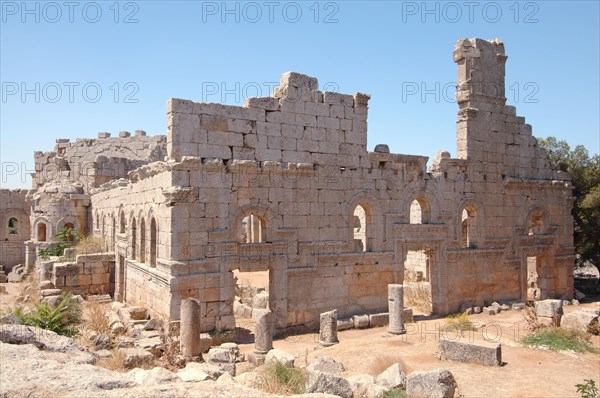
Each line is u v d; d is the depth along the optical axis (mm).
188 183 22953
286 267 25328
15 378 8547
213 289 23312
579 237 42188
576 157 44125
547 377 16891
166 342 20000
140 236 28047
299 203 25875
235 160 23984
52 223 45938
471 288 31547
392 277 28688
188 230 22859
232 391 8469
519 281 33625
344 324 25953
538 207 34875
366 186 28031
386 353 19547
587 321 23172
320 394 8766
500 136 33250
